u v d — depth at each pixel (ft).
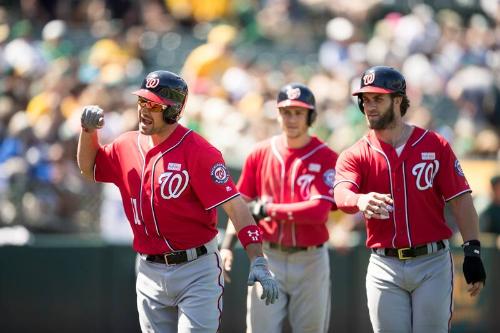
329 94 162.09
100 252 111.24
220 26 187.52
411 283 67.46
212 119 141.08
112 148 66.49
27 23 169.68
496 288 119.75
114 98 146.10
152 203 64.23
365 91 66.74
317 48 195.83
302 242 81.00
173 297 65.67
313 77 175.63
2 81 151.33
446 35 201.87
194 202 64.75
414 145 67.56
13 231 114.42
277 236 81.51
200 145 64.23
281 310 82.07
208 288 65.05
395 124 67.82
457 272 117.50
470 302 118.32
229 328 111.24
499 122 175.42
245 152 133.39
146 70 173.88
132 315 111.86
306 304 82.17
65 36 172.76
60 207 116.88
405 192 67.31
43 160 123.03
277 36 196.03
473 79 176.86
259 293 80.74
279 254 81.82
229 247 79.71
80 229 117.19
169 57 182.09
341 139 142.72
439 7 217.56
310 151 81.87
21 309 108.68
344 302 115.55
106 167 66.95
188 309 64.59
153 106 63.05
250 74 168.55
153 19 186.70
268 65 185.16
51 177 120.78
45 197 116.37
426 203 67.36
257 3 204.13
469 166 141.90
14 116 137.80
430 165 67.26
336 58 182.80
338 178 68.44
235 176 123.95
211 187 63.87
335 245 115.14
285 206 80.23
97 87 145.07
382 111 66.95
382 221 68.03
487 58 199.31
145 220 64.90
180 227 64.54
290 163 81.87
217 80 162.40
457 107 178.70
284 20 198.80
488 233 122.83
